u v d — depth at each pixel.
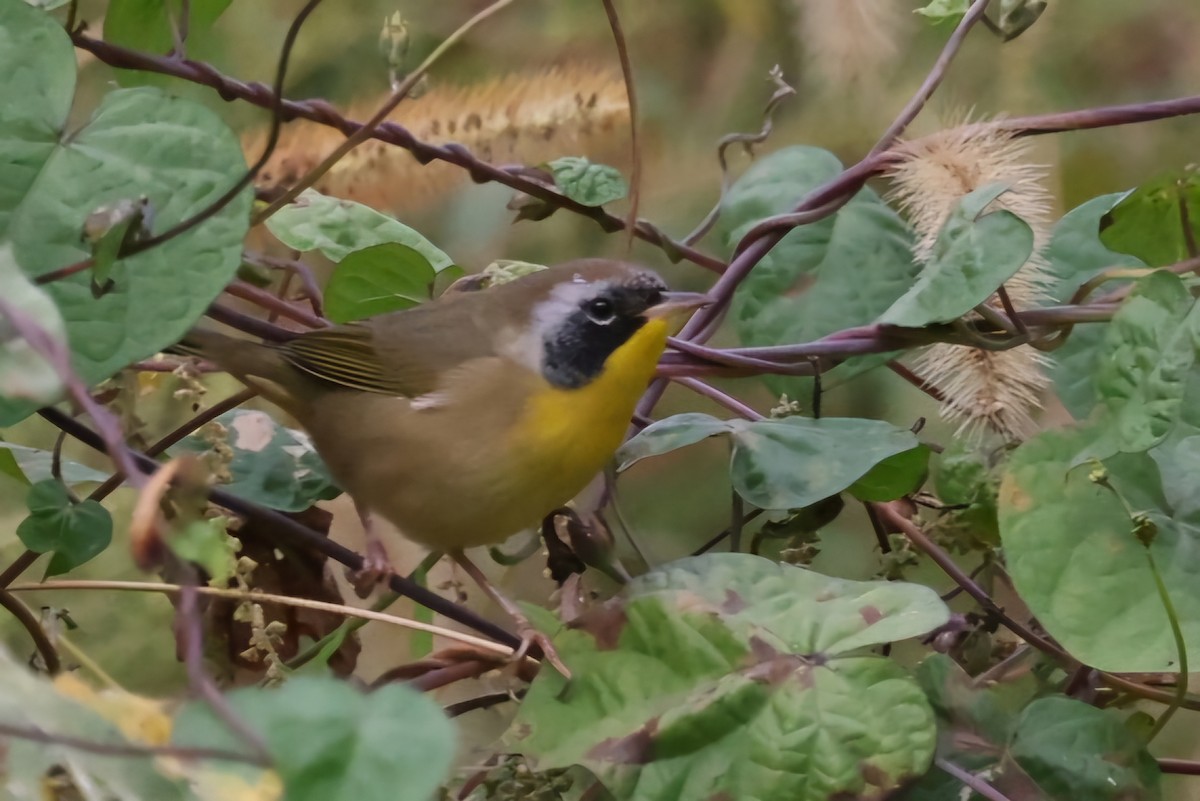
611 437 5.14
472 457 5.03
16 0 3.85
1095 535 4.08
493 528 5.18
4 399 3.51
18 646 5.38
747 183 6.13
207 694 2.41
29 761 2.54
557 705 3.91
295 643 5.25
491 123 5.88
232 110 8.22
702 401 8.64
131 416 4.69
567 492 5.13
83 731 2.60
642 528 8.51
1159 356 3.87
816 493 4.64
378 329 5.36
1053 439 4.17
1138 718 4.48
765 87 9.15
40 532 4.24
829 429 4.93
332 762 2.51
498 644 4.30
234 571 3.94
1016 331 4.69
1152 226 5.18
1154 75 8.51
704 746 3.81
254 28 8.62
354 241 5.64
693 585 4.06
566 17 9.08
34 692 2.62
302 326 6.12
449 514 5.14
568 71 6.66
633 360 5.08
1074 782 4.02
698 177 9.07
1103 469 3.94
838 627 3.89
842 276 5.79
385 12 8.77
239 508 4.56
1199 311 3.82
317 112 5.25
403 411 5.15
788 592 4.02
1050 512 4.11
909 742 3.68
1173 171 5.00
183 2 5.04
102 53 4.75
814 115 8.90
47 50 3.84
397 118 5.89
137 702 2.79
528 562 6.36
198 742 2.51
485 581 5.16
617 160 8.88
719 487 8.70
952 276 4.58
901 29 8.38
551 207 5.81
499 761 4.25
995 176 4.98
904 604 3.92
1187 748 6.66
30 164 3.77
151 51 5.37
